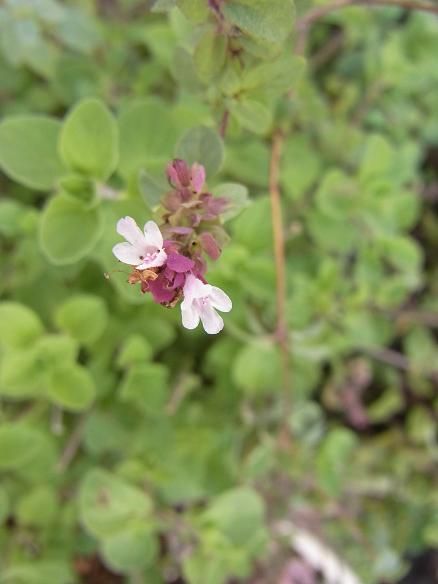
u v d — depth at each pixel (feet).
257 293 0.34
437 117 0.51
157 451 0.40
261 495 0.45
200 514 0.39
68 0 0.46
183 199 0.22
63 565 0.39
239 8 0.21
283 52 0.25
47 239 0.28
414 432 0.50
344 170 0.46
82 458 0.43
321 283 0.41
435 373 0.50
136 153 0.30
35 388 0.35
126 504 0.37
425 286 0.54
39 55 0.40
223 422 0.44
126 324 0.40
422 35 0.45
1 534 0.40
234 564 0.39
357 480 0.49
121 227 0.20
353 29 0.47
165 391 0.38
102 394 0.40
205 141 0.24
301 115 0.42
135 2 0.48
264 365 0.39
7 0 0.37
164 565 0.47
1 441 0.35
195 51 0.24
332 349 0.42
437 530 0.49
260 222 0.32
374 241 0.41
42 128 0.29
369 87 0.47
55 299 0.40
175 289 0.20
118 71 0.45
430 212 0.55
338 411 0.53
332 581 0.51
